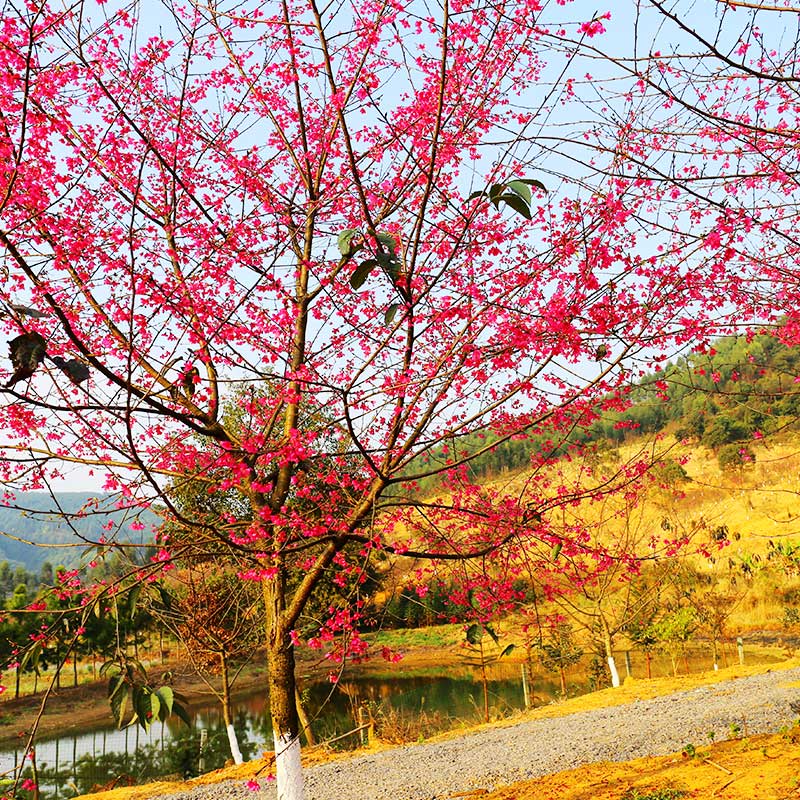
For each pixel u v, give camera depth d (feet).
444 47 12.45
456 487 17.67
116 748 61.31
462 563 17.16
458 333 14.37
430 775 32.45
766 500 91.50
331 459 17.67
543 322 12.92
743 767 24.63
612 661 51.26
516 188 9.48
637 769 27.71
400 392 14.08
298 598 17.74
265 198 18.16
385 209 16.94
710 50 10.31
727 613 75.15
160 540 18.03
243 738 60.44
